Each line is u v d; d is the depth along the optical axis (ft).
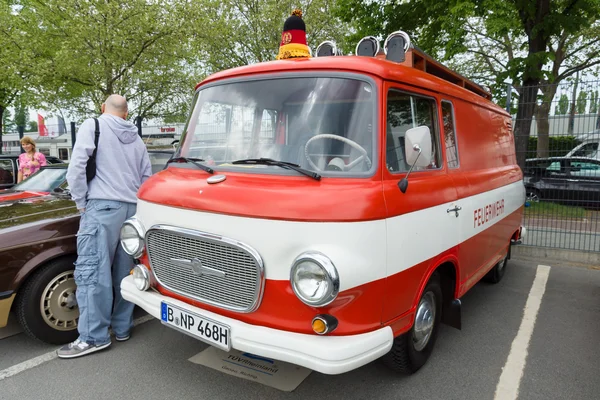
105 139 12.06
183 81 61.21
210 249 9.12
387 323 9.08
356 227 8.15
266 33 57.26
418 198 9.85
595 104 23.44
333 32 57.72
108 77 50.24
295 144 9.83
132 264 12.97
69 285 12.90
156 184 10.72
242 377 11.18
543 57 34.99
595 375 11.55
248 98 10.85
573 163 24.59
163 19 50.14
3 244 11.37
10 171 31.99
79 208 12.03
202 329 9.28
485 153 15.03
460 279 12.52
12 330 14.14
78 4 46.32
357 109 9.44
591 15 37.01
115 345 12.91
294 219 8.12
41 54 51.60
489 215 14.69
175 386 10.77
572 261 23.34
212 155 11.14
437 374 11.51
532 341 13.57
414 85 10.47
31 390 10.57
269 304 8.56
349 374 11.41
